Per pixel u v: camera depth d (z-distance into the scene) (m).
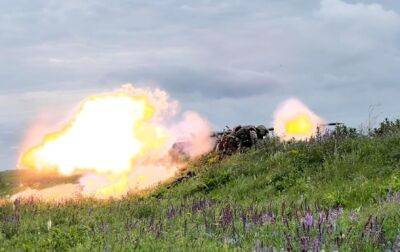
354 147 22.67
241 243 10.66
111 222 15.16
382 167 19.78
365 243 9.45
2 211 17.42
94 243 11.26
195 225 12.92
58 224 14.91
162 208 17.69
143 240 11.10
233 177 23.42
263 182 21.73
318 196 18.00
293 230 11.09
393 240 9.72
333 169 20.75
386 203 13.40
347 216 12.35
